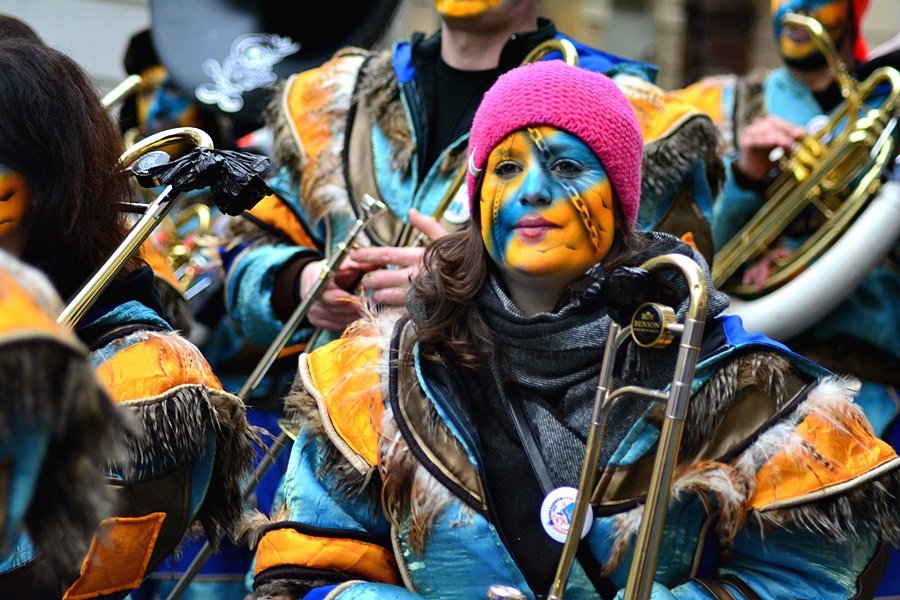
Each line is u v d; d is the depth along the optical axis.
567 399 4.68
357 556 4.80
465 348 4.74
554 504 4.54
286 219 7.56
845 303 8.55
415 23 18.58
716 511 4.61
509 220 4.79
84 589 4.54
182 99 10.51
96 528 2.96
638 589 4.20
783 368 4.68
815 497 4.52
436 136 7.22
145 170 4.74
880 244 8.12
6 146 4.62
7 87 4.64
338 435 4.82
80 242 4.83
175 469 4.68
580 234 4.79
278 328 7.35
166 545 4.74
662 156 6.95
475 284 4.82
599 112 4.85
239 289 7.49
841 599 4.62
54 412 2.62
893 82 8.83
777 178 8.77
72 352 2.62
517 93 4.88
